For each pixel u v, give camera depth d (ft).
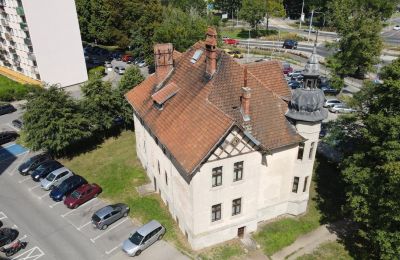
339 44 181.78
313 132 102.06
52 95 139.44
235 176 95.09
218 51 107.55
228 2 412.16
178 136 97.04
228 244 102.53
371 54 176.04
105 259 98.89
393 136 86.28
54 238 106.73
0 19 234.17
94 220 108.68
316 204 119.03
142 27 232.94
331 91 202.39
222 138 86.22
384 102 94.43
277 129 101.50
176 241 103.60
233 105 99.09
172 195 108.17
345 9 180.86
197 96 101.35
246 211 102.01
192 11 243.40
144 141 129.49
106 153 151.02
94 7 288.51
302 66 254.88
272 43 321.11
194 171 86.84
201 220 96.27
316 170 136.05
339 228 109.81
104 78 240.12
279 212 113.39
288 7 415.64
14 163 146.92
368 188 91.04
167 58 118.42
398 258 87.71
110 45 316.81
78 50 231.30
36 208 119.65
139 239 99.81
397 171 79.05
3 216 116.26
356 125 110.63
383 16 321.32
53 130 138.72
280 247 102.99
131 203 119.65
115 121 165.99
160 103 109.09
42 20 209.97
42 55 216.33
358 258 99.55
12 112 195.00
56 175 129.29
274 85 115.03
